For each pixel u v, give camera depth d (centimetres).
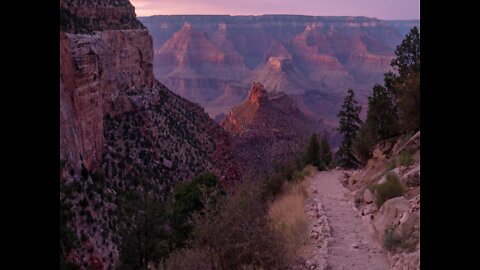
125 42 6988
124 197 4109
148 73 7450
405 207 1269
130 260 2347
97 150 5038
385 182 1600
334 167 3862
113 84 6350
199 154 6825
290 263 1076
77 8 5994
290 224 1368
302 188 2058
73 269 2481
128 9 7700
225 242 998
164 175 5794
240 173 3303
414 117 2409
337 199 1961
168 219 2425
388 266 1070
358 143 2992
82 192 3950
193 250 1068
